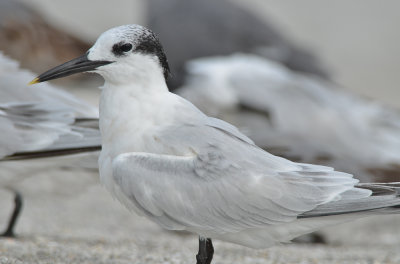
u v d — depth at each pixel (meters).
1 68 11.77
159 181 8.00
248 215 8.02
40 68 19.56
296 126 15.97
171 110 8.29
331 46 30.84
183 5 21.33
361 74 27.89
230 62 18.52
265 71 17.52
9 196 14.90
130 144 8.22
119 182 8.08
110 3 32.75
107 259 9.88
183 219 8.11
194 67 17.97
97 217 13.87
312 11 34.12
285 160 8.27
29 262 9.40
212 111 16.59
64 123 10.90
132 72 8.25
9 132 10.72
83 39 20.66
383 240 12.97
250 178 7.98
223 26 21.17
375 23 33.75
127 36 8.20
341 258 10.70
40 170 11.05
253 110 16.59
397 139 16.02
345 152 15.11
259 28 21.84
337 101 16.75
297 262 10.28
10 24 19.31
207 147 8.10
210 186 7.98
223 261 10.22
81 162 11.02
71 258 9.81
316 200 7.95
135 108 8.25
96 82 20.19
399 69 28.77
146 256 10.21
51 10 30.58
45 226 12.71
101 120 8.43
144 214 8.27
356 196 7.94
